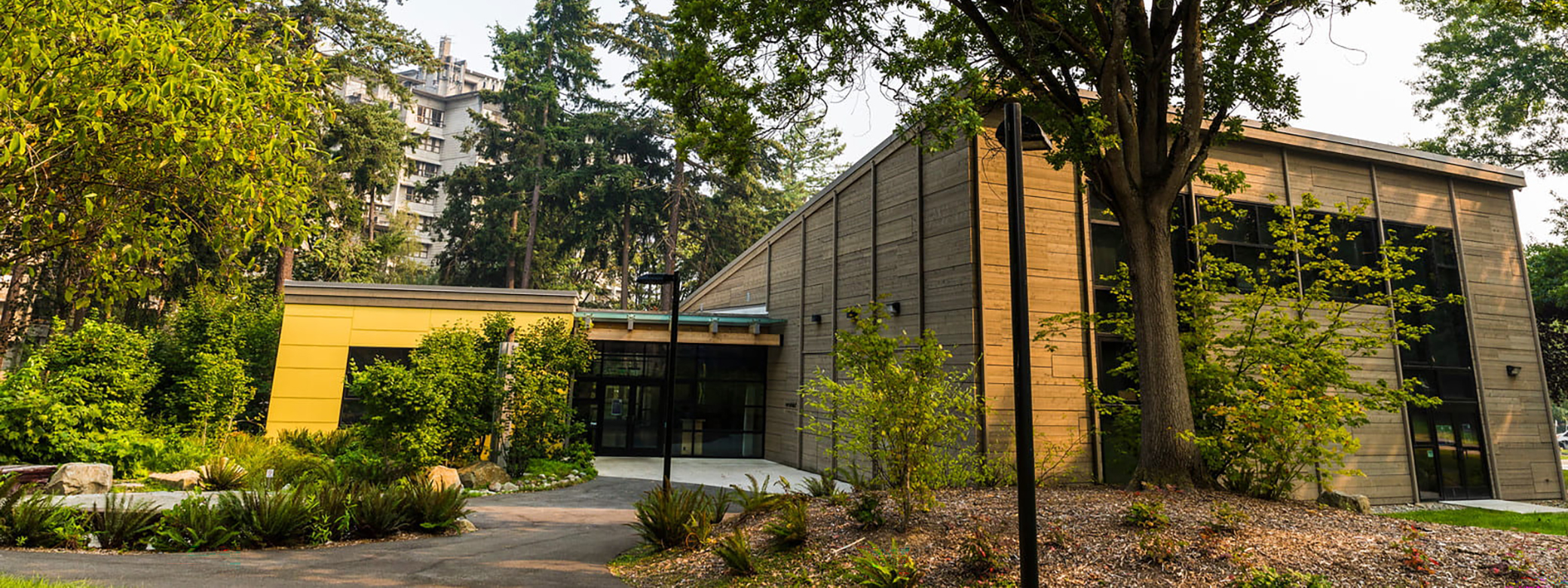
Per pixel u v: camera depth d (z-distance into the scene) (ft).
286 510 28.84
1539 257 89.56
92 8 15.23
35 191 16.21
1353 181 57.82
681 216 131.95
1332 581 19.04
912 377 27.61
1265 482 33.40
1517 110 90.38
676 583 24.49
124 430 41.24
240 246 19.80
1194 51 36.81
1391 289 56.34
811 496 36.27
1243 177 40.55
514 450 53.88
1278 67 39.70
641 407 74.59
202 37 17.84
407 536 32.24
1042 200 49.93
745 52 36.73
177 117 15.43
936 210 51.47
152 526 27.14
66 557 23.93
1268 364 35.88
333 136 94.99
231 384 53.83
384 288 62.85
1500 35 89.40
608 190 126.52
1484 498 56.44
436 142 224.12
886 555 23.48
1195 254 52.03
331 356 61.36
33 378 40.14
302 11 93.30
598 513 41.22
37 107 14.69
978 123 34.19
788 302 71.67
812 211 68.08
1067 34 36.83
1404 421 55.01
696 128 38.17
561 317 63.87
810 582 22.72
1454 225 60.29
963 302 47.98
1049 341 48.06
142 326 79.20
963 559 22.08
